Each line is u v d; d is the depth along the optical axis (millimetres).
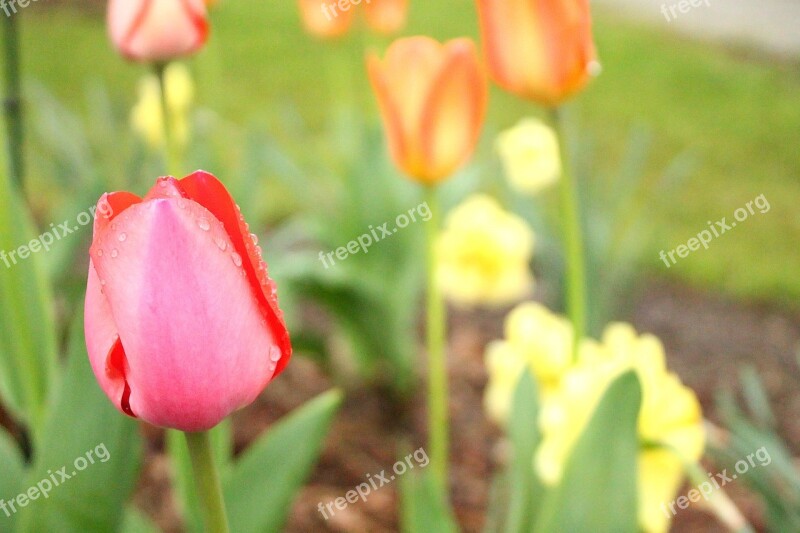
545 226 1197
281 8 4047
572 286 831
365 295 1181
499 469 1157
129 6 816
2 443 798
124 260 576
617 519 729
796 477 841
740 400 1299
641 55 3486
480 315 1583
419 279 1205
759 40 3762
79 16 3582
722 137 2525
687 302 1621
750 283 1675
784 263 1759
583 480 733
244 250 608
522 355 882
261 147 1121
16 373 821
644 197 2006
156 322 581
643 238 1479
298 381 1312
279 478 798
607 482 731
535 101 810
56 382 826
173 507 1063
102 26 3449
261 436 1170
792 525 843
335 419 1218
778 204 2037
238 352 607
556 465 774
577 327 831
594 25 3949
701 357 1429
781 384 1355
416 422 1232
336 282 1156
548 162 1174
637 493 728
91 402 748
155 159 1281
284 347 623
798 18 4156
